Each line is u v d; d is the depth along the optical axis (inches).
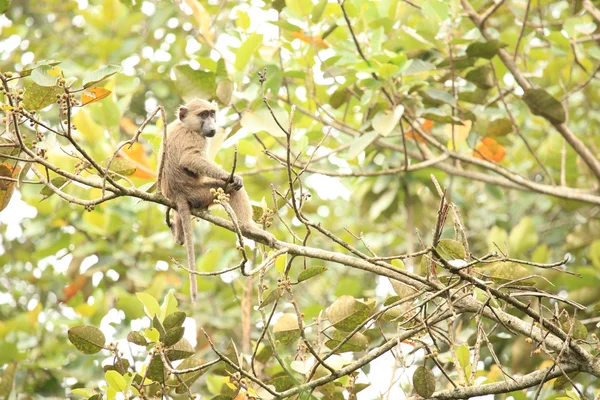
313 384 332.5
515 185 535.8
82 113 505.7
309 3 509.0
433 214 635.5
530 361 444.8
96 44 633.6
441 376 463.8
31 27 761.6
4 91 306.0
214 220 391.2
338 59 519.5
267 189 614.5
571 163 622.8
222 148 556.7
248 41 494.0
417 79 533.6
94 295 558.6
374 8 544.1
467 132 526.6
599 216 624.1
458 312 347.6
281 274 344.5
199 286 544.7
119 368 349.4
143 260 579.5
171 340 339.6
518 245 526.3
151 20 663.8
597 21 534.0
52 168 319.3
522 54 576.4
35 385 500.4
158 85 663.8
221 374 403.9
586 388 494.6
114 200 553.9
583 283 489.4
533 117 650.8
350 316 354.9
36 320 526.6
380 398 359.3
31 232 565.6
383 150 585.6
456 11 514.0
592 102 702.5
